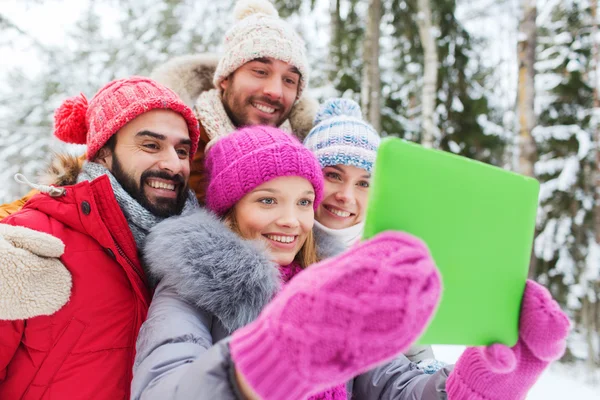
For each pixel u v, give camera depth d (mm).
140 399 741
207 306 952
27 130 10258
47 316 1118
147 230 1250
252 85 1998
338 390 1078
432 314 562
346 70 7938
